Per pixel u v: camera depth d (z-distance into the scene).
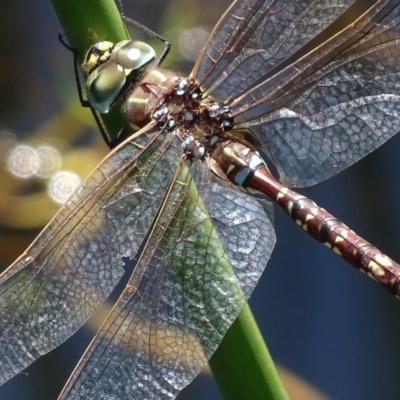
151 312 0.48
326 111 0.48
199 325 0.48
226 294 0.48
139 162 0.48
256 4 0.48
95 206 0.48
